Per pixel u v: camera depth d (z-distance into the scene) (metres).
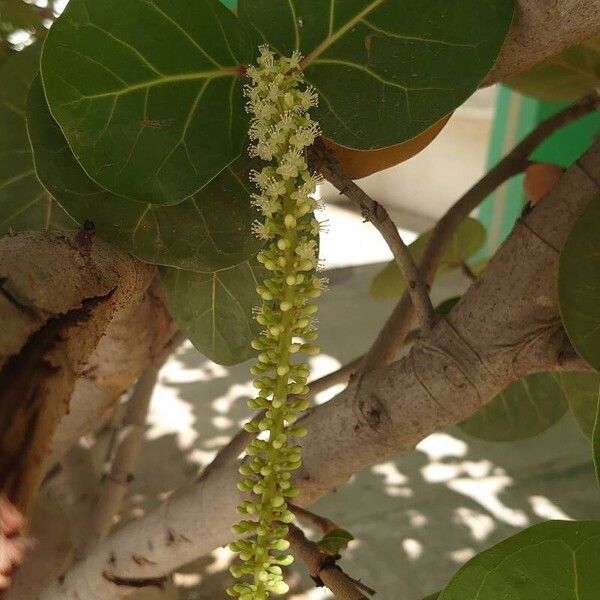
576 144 1.92
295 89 0.31
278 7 0.35
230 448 0.59
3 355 0.27
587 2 0.34
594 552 0.30
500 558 0.31
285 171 0.29
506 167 0.62
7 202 0.43
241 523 0.31
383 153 0.41
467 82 0.35
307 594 1.22
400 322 0.53
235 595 0.30
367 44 0.35
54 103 0.32
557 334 0.41
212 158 0.34
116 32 0.32
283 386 0.30
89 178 0.36
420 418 0.42
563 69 0.61
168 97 0.33
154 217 0.37
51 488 1.15
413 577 1.30
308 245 0.30
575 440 1.77
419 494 1.55
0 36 0.62
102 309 0.33
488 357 0.41
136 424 0.89
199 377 2.01
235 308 0.44
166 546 0.50
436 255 0.60
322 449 0.44
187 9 0.32
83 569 0.55
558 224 0.40
